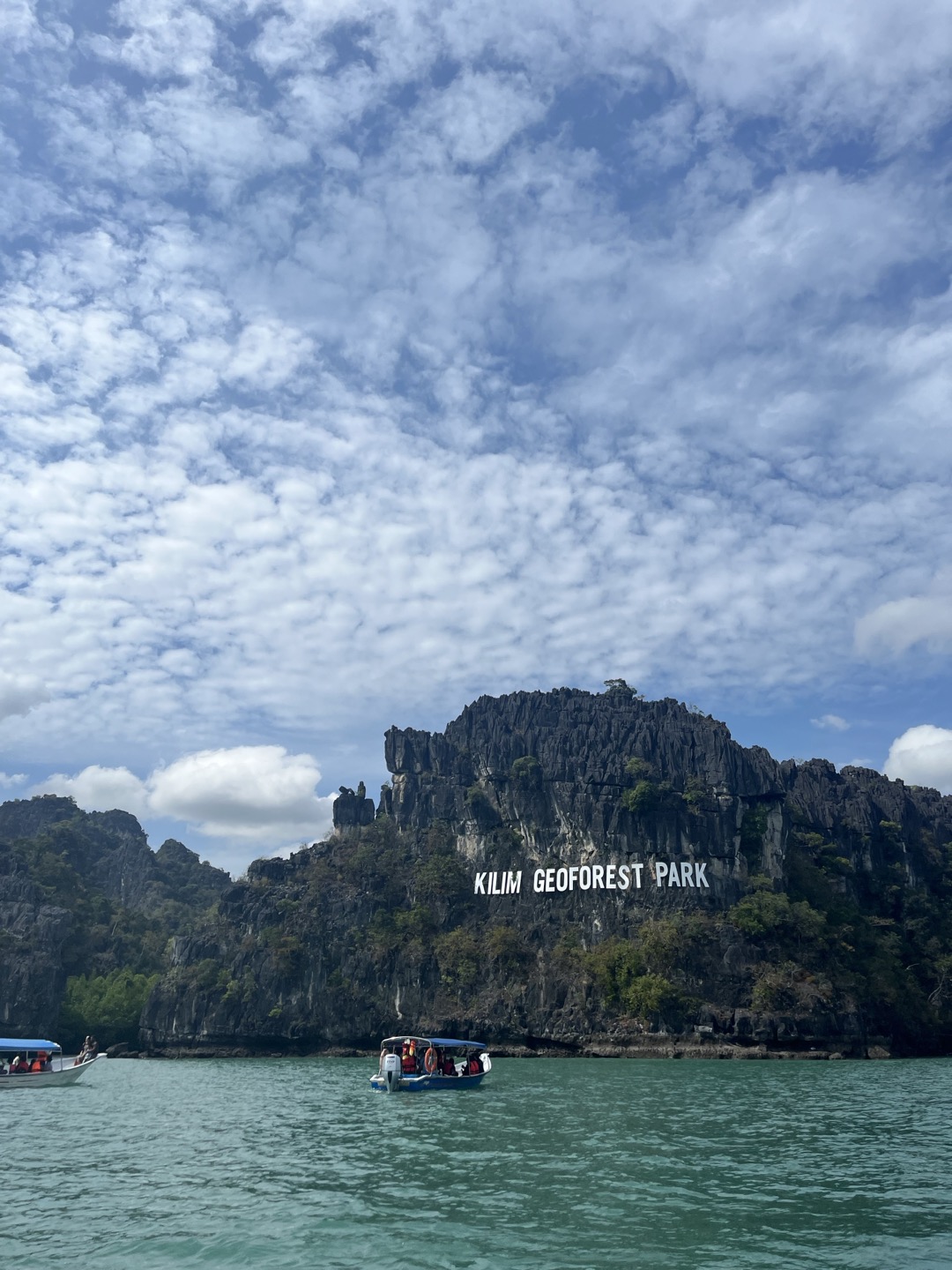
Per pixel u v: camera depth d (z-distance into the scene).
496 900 153.00
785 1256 28.75
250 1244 29.98
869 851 166.38
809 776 177.62
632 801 147.38
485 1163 42.91
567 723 164.12
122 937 191.88
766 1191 36.91
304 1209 34.41
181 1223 32.62
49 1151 47.75
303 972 147.12
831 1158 43.84
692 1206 34.41
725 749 152.75
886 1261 28.23
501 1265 27.95
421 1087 75.81
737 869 144.38
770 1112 60.69
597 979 134.12
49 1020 161.50
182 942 156.38
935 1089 76.25
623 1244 29.86
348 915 152.38
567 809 153.50
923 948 153.00
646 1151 45.84
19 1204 35.62
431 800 165.25
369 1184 38.59
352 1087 83.31
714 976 131.38
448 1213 33.75
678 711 166.12
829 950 136.88
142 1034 151.50
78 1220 33.19
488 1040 136.25
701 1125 54.59
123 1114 63.16
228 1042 145.62
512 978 140.62
